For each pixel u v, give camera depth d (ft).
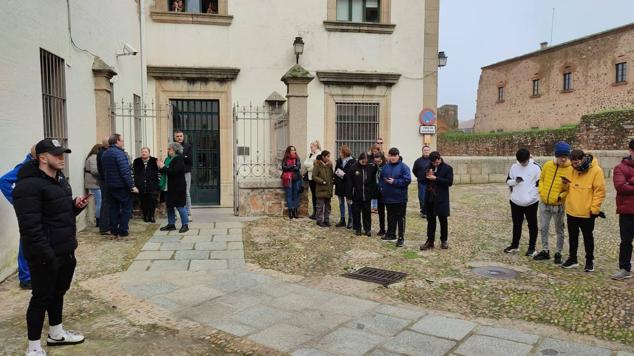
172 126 42.50
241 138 43.57
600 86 112.16
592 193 20.81
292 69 33.09
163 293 18.01
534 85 132.77
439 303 17.21
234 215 34.30
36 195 12.01
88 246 24.67
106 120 30.94
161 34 42.19
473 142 117.29
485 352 13.30
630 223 19.89
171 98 42.60
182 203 28.40
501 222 33.40
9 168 19.58
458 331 14.73
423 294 18.16
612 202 41.75
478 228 31.17
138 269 20.98
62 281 13.06
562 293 18.10
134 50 36.06
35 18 22.13
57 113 25.13
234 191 34.27
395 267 21.83
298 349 13.47
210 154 43.50
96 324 14.97
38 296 12.26
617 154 58.03
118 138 26.58
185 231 28.50
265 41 43.80
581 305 16.80
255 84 43.73
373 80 45.68
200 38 42.78
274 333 14.53
